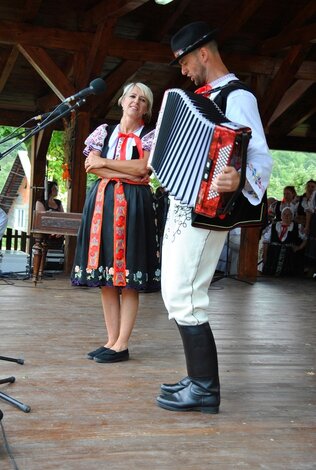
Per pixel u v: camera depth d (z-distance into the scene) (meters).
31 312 5.20
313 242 8.78
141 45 8.48
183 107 2.54
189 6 8.68
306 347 4.29
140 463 2.26
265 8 8.80
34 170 10.50
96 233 3.58
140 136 3.62
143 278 3.56
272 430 2.62
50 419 2.65
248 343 4.35
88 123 8.26
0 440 2.40
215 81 2.71
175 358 3.77
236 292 7.21
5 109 10.48
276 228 9.06
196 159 2.46
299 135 11.81
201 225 2.52
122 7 7.20
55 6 8.09
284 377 3.46
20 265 7.56
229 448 2.42
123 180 3.59
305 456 2.38
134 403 2.89
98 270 3.57
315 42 8.16
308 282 8.50
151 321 5.03
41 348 3.90
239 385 3.26
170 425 2.63
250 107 2.56
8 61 8.95
